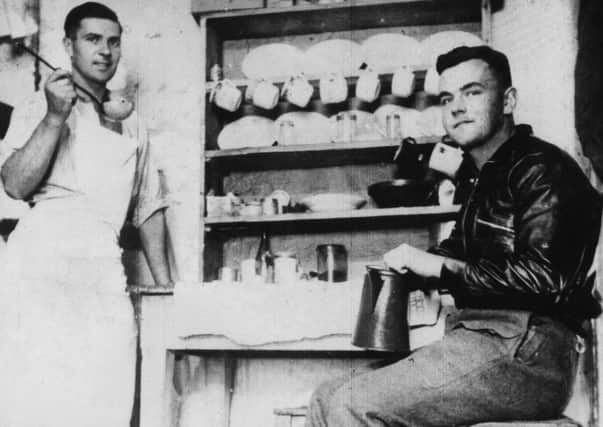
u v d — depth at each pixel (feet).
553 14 9.68
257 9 10.85
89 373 8.73
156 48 11.90
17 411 8.58
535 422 5.49
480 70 6.82
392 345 6.77
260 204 10.53
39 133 9.02
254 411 10.73
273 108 11.03
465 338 5.74
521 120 9.91
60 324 8.75
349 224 10.81
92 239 9.21
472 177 7.55
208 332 8.20
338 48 10.90
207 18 11.04
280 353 9.98
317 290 7.97
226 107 10.79
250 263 10.21
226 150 10.66
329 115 11.03
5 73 11.86
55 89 8.84
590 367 8.35
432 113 10.51
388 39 10.73
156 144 11.70
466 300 6.03
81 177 9.48
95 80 10.02
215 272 10.93
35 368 8.64
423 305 7.60
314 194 11.19
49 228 9.12
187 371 10.52
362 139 10.64
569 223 5.60
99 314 8.89
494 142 6.90
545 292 5.46
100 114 10.10
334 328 7.86
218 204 10.66
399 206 9.93
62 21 12.03
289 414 8.95
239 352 10.02
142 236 10.36
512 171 6.00
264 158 10.90
